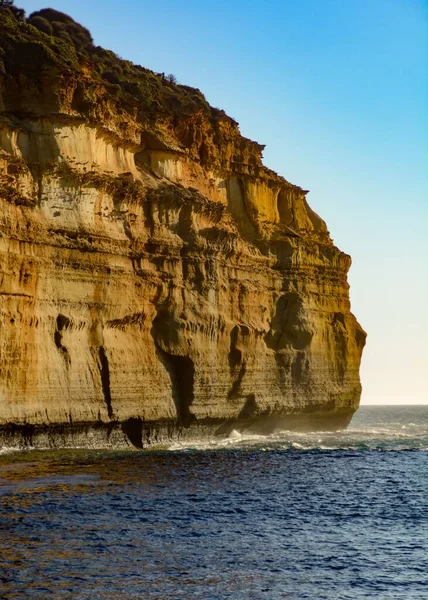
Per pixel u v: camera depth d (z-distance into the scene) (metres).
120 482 45.44
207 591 27.70
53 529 34.00
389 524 38.38
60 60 62.09
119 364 62.53
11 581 27.59
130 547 32.12
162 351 67.75
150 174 71.12
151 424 65.25
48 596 26.42
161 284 67.50
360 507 42.47
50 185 59.16
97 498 40.47
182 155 73.88
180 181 73.31
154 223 68.31
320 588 28.41
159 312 67.94
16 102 60.34
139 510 38.50
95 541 32.66
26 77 60.53
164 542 33.19
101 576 28.50
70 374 58.59
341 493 46.47
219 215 75.25
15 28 64.44
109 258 62.84
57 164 59.34
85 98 62.53
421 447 73.25
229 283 74.75
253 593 27.72
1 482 43.41
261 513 39.91
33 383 55.53
